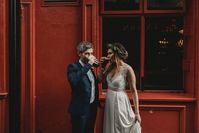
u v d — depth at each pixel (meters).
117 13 6.71
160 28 6.77
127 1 6.72
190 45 6.56
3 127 6.53
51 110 6.76
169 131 6.57
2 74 6.45
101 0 6.71
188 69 6.57
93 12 6.47
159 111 6.55
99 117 6.63
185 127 6.53
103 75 6.09
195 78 6.43
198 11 6.31
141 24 6.73
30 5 6.54
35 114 6.77
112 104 5.86
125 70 5.85
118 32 6.80
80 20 6.59
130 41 6.80
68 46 6.64
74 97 5.88
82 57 5.88
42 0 6.62
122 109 5.83
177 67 6.82
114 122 5.86
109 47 5.89
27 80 6.63
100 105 6.31
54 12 6.62
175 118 6.55
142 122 6.59
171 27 6.76
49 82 6.72
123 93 5.89
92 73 6.00
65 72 6.68
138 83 6.85
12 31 6.34
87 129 6.02
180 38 6.78
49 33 6.66
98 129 6.66
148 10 6.69
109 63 5.98
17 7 6.33
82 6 6.50
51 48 6.68
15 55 6.39
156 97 6.52
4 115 6.53
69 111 5.91
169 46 6.80
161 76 6.85
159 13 6.68
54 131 6.79
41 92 6.74
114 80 5.85
